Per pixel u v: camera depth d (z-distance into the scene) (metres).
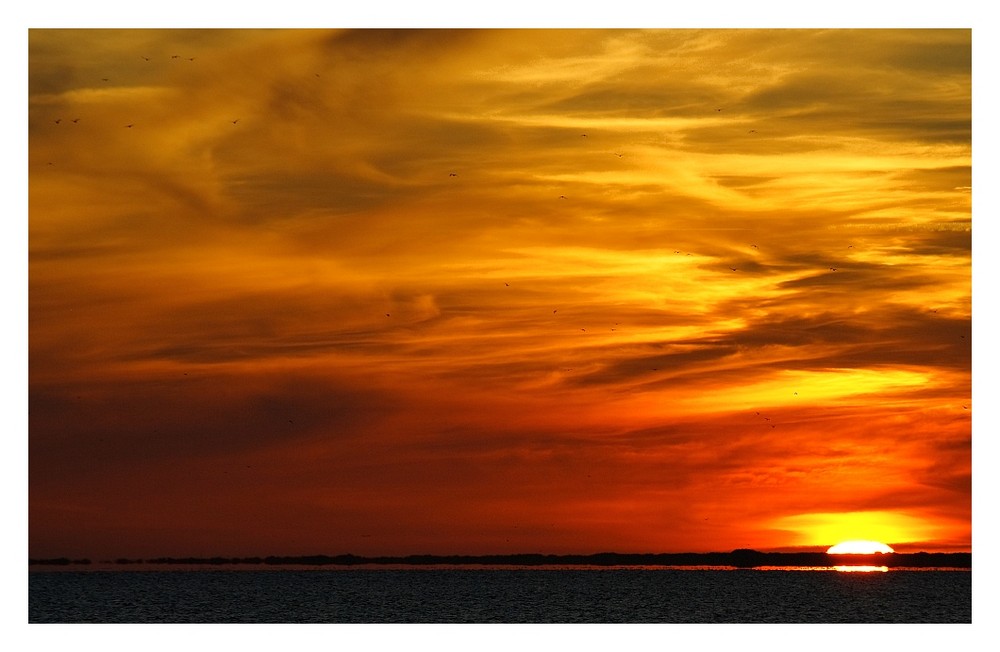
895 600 57.81
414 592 62.06
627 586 64.62
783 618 51.97
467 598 59.34
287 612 54.22
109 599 58.62
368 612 54.41
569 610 54.84
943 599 58.16
